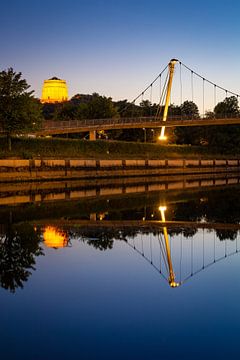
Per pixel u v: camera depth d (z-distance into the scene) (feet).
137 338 26.13
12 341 25.80
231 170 318.04
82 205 100.07
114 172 231.09
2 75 193.26
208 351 24.48
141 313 29.99
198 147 352.49
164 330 27.20
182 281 37.63
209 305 31.48
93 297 33.27
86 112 408.26
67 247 51.52
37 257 46.29
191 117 381.19
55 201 109.19
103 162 225.35
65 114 465.47
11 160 176.04
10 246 51.70
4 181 171.94
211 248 52.03
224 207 96.02
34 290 34.96
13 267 41.98
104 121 363.76
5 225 68.64
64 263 43.70
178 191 142.10
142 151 302.25
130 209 92.12
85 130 347.36
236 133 372.99
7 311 30.42
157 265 43.24
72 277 38.68
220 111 412.57
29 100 196.03
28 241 55.11
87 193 134.82
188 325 27.94
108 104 409.49
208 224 71.31
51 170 192.54
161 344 25.34
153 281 37.52
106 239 57.31
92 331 27.12
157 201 109.81
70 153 245.65
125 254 48.08
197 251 50.24
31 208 93.15
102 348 24.88
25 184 170.30
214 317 29.22
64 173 199.00
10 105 193.88
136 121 374.02
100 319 28.94
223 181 202.28
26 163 181.47
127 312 30.19
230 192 137.08
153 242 55.52
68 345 25.26
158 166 260.83
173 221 74.74
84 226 68.33
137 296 33.53
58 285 36.29
